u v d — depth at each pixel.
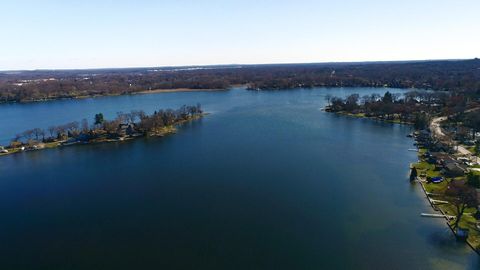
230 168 170.00
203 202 133.75
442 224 113.88
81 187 153.88
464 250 100.06
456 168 148.88
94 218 124.69
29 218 127.19
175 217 122.81
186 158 188.88
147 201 136.50
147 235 112.00
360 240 105.94
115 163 186.00
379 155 185.25
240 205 130.25
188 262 97.38
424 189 139.25
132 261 98.75
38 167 184.62
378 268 93.38
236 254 100.50
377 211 123.12
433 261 95.62
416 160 176.00
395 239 106.06
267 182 151.12
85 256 102.38
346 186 145.00
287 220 118.50
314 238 107.50
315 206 127.88
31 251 106.12
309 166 170.00
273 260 97.31
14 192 151.38
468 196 115.38
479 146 184.88
